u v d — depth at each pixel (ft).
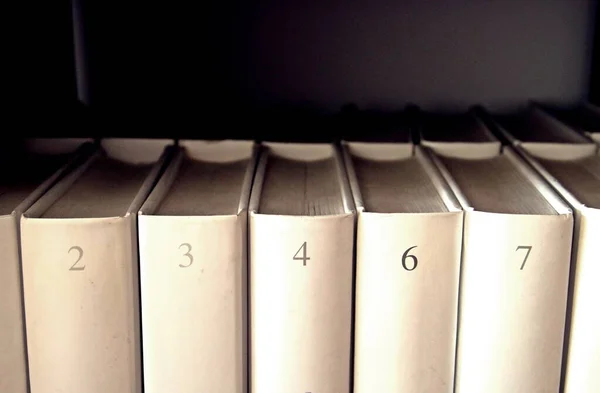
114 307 1.21
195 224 1.18
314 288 1.20
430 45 1.94
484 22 1.93
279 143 1.49
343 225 1.18
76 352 1.22
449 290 1.22
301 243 1.18
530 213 1.23
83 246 1.18
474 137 1.62
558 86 1.96
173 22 1.90
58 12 1.83
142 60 1.91
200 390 1.24
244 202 1.22
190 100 1.93
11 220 1.19
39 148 1.51
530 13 1.93
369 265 1.21
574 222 1.21
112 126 1.75
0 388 1.24
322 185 1.36
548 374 1.25
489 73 1.95
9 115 1.67
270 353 1.24
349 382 1.26
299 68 1.93
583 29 1.93
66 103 1.86
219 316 1.21
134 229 1.20
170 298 1.21
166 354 1.23
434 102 1.97
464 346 1.26
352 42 1.93
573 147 1.51
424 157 1.45
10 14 1.66
